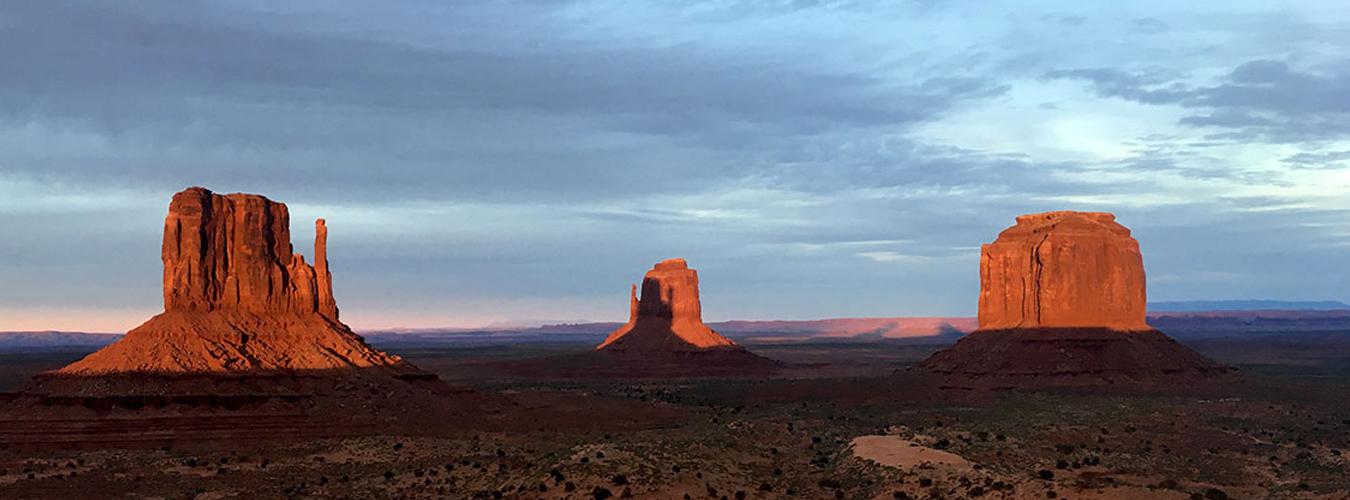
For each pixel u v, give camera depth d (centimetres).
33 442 10575
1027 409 12862
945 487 7750
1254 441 11050
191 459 10056
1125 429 11156
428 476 9056
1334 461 9575
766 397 16912
